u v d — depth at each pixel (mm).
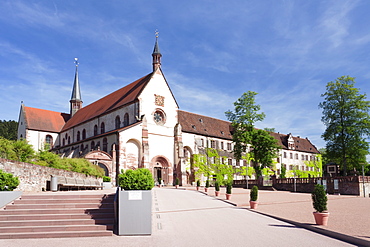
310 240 13031
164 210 22156
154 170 56906
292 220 17500
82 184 31844
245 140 63844
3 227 14266
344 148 56312
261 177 56562
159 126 58094
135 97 56594
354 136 55656
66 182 29016
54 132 81062
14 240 13195
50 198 17516
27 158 28953
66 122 85000
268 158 63625
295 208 24016
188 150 64625
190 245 12289
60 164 33469
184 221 17750
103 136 55562
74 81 90188
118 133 52031
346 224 16078
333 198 36312
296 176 92375
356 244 12352
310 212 21359
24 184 24547
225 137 72812
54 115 85688
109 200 17531
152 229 15539
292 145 94625
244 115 64250
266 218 19125
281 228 15742
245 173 74438
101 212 16297
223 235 14031
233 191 45844
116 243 12703
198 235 14078
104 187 41031
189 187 53188
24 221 14727
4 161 22422
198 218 18875
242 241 12859
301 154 97188
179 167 58281
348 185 43906
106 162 50531
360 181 42844
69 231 14336
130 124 57312
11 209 16047
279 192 46062
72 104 88500
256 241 12852
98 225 14781
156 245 12352
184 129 64000
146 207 14484
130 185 15797
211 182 65125
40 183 26906
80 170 36906
